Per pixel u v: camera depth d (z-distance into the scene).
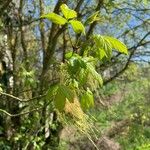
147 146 5.16
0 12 5.79
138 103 14.80
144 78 12.54
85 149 11.89
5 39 9.25
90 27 8.55
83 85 2.62
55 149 9.64
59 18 2.42
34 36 10.09
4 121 8.52
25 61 8.88
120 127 15.17
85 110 2.66
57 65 2.60
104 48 2.44
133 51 10.48
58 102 2.32
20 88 8.19
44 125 8.44
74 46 2.56
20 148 8.21
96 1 9.12
